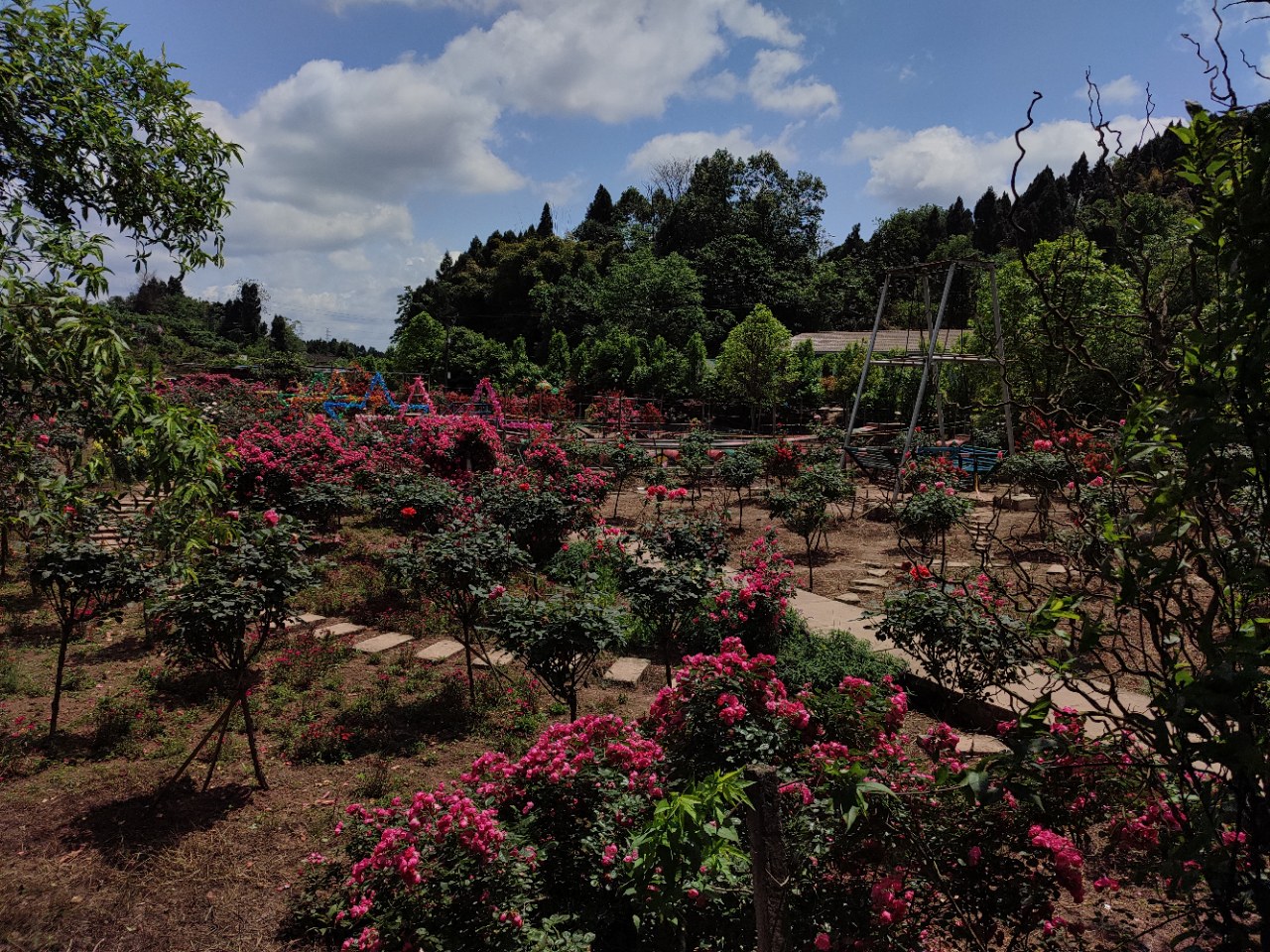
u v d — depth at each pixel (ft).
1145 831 10.37
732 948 10.00
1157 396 6.84
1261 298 5.91
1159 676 6.93
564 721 20.88
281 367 116.26
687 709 12.21
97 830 15.30
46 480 12.46
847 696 11.85
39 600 29.09
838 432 72.59
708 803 8.20
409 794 16.84
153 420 11.13
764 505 51.88
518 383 142.92
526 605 18.92
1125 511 7.16
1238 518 6.75
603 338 180.75
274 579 17.48
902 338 138.41
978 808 9.34
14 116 12.12
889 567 35.53
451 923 10.51
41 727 19.56
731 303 204.33
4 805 16.08
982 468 55.83
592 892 11.47
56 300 10.10
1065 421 8.43
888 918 8.66
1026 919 9.45
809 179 230.27
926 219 266.16
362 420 63.77
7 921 12.45
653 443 78.64
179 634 16.96
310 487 35.96
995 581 8.95
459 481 41.65
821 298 205.36
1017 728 7.43
